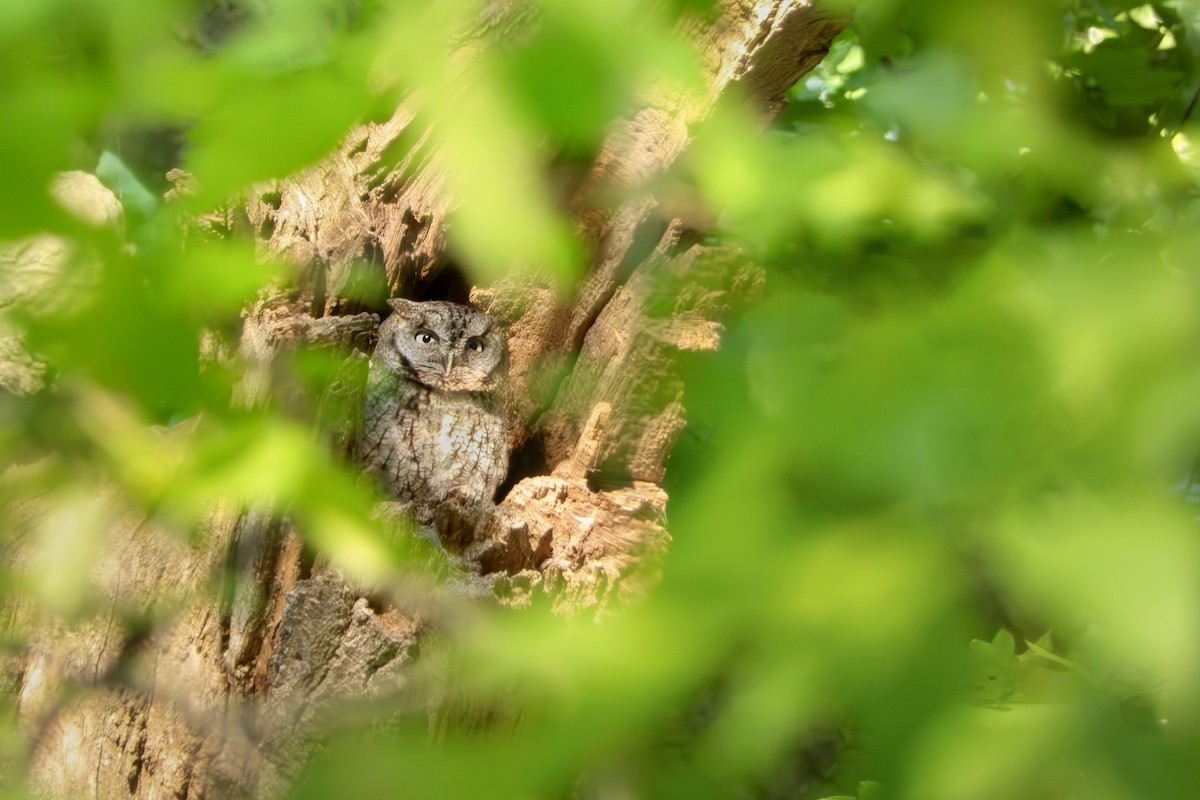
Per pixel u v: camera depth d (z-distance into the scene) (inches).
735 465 83.0
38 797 359.6
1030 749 81.0
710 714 85.4
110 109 87.4
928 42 125.0
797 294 141.3
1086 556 82.5
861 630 77.2
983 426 86.4
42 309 97.0
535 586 314.5
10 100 86.0
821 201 190.5
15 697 378.6
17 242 92.4
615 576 324.2
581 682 76.4
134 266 99.0
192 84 87.0
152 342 100.6
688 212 185.6
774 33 279.7
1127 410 87.9
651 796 76.9
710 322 280.4
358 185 369.1
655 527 354.9
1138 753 79.7
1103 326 92.0
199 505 146.5
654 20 86.3
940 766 77.5
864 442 84.1
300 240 355.9
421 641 291.9
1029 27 114.0
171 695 247.1
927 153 227.0
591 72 82.3
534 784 74.2
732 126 134.8
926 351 91.4
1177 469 88.0
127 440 139.9
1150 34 382.9
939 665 78.8
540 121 83.3
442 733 98.8
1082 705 84.0
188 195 94.6
